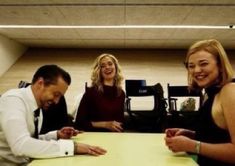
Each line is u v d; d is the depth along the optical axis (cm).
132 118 489
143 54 875
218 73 122
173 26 617
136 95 530
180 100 570
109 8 489
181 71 806
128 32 678
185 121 457
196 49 125
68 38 755
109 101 230
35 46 880
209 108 122
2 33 714
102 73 233
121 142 154
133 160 117
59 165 109
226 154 109
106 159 118
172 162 114
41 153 117
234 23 587
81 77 780
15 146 116
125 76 784
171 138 121
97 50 886
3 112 124
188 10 497
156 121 480
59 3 464
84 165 109
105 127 216
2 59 746
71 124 264
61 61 848
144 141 158
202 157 121
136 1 451
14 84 749
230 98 111
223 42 782
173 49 884
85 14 529
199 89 132
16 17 558
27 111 130
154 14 525
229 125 110
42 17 555
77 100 293
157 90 490
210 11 502
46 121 219
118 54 875
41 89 130
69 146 123
